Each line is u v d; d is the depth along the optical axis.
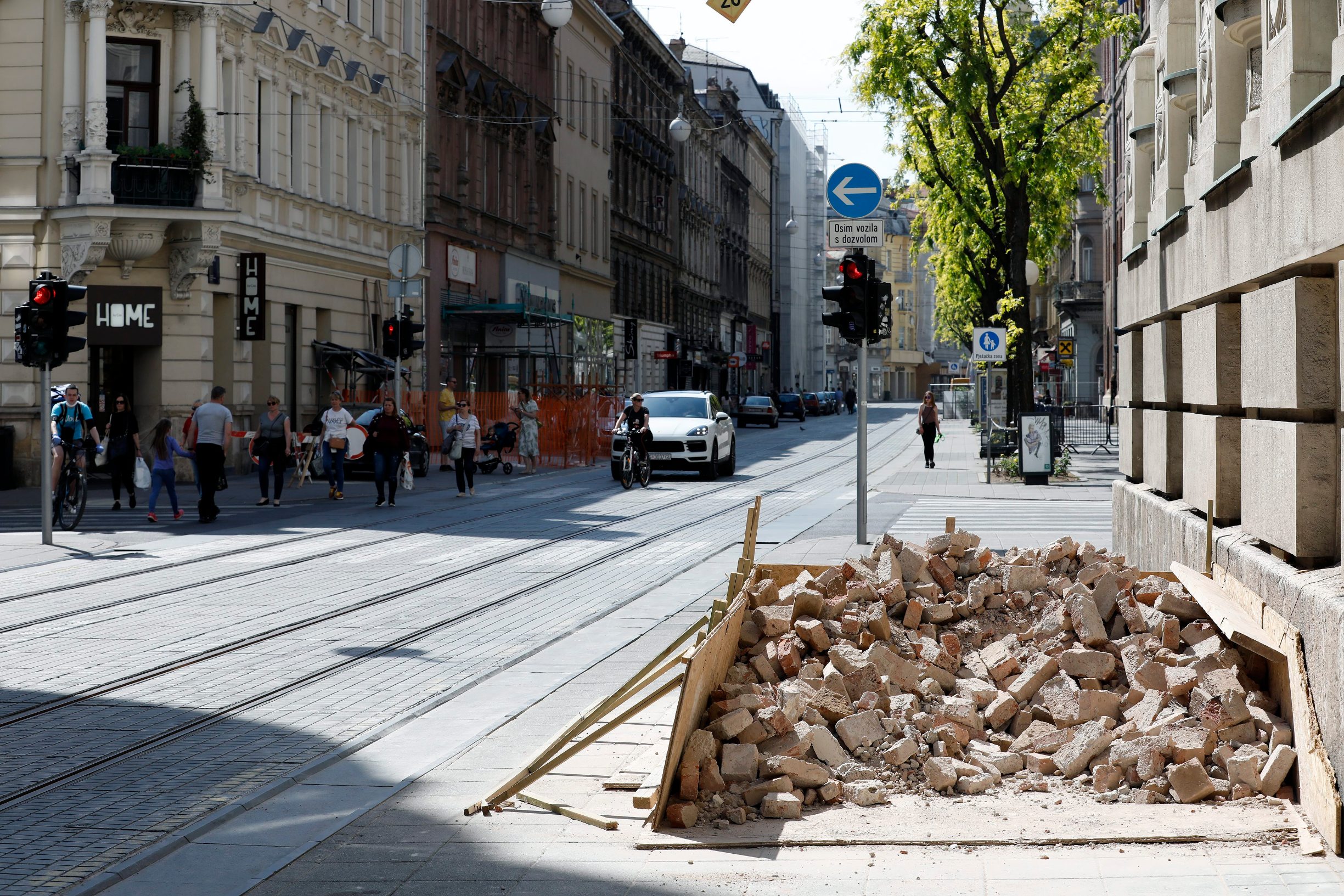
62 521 20.92
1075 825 6.34
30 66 29.66
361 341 39.81
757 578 9.04
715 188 98.75
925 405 37.09
